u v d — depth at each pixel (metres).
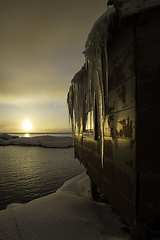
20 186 11.93
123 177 2.01
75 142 6.23
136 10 1.58
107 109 2.71
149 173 1.70
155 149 1.72
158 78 1.76
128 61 1.89
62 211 2.56
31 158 24.77
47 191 10.91
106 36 2.21
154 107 1.74
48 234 2.00
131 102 1.81
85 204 2.95
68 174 15.30
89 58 2.76
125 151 1.96
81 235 2.02
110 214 2.71
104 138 2.85
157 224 2.15
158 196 1.71
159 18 1.78
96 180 3.28
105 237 1.97
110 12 2.08
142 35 1.75
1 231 2.04
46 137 53.44
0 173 15.74
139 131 1.70
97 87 2.64
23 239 1.90
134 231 1.80
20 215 2.42
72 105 5.75
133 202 1.73
